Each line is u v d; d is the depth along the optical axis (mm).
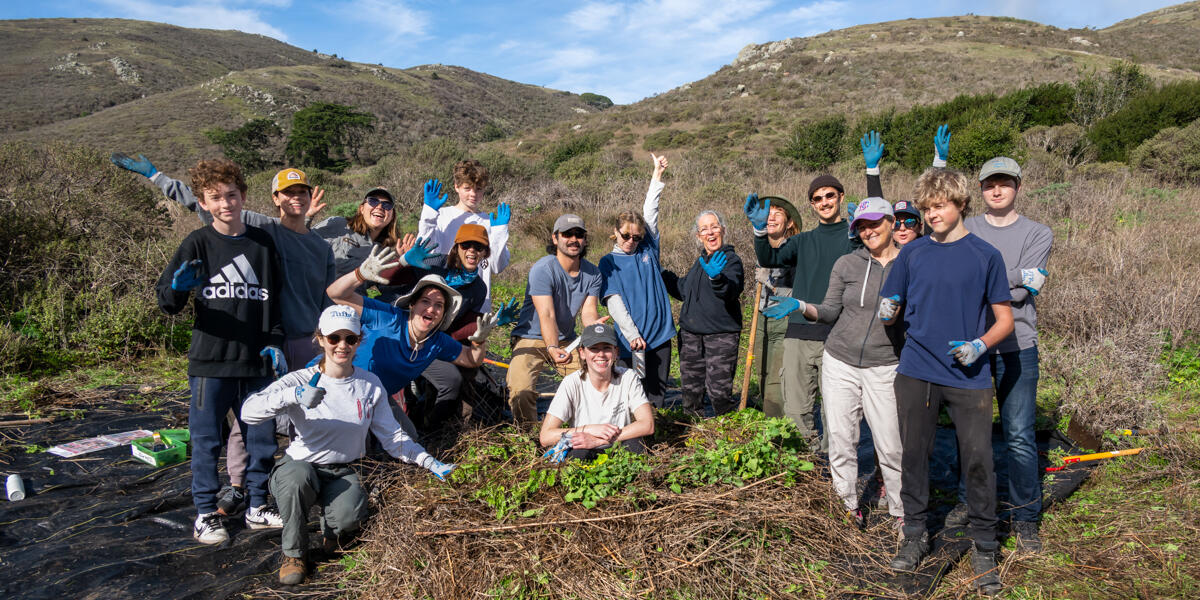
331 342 3230
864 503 3941
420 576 2982
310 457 3279
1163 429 4594
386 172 22484
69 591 3041
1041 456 4465
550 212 14859
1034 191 13672
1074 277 7996
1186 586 2992
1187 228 9664
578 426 3895
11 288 7645
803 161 28656
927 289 3156
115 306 7254
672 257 10766
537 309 4527
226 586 3102
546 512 3230
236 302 3465
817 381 4445
